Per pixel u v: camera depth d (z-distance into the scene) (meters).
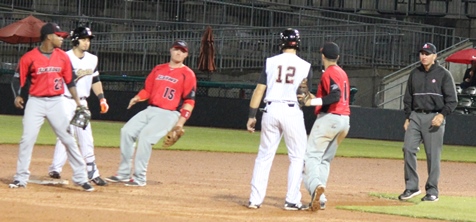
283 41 27.06
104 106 32.94
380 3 100.19
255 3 97.94
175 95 32.16
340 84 27.61
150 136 31.94
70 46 86.56
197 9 96.56
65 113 28.97
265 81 27.05
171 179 35.88
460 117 72.12
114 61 87.94
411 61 88.44
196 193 30.95
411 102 32.09
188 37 89.00
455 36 93.12
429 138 31.67
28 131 28.77
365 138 72.62
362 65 86.56
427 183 32.16
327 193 33.44
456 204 31.22
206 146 55.91
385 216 27.06
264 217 25.47
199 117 77.75
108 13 97.25
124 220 23.23
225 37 87.38
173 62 32.28
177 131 31.81
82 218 23.17
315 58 86.50
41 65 28.55
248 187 34.41
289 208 27.27
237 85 78.38
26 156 29.05
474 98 77.94
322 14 98.00
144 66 87.81
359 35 86.94
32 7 96.62
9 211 23.61
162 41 87.94
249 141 63.44
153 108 32.28
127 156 32.19
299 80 26.83
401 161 52.72
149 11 97.50
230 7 96.00
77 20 90.69
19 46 87.25
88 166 31.19
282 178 39.03
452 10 99.75
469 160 56.84
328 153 28.44
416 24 89.81
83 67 32.09
